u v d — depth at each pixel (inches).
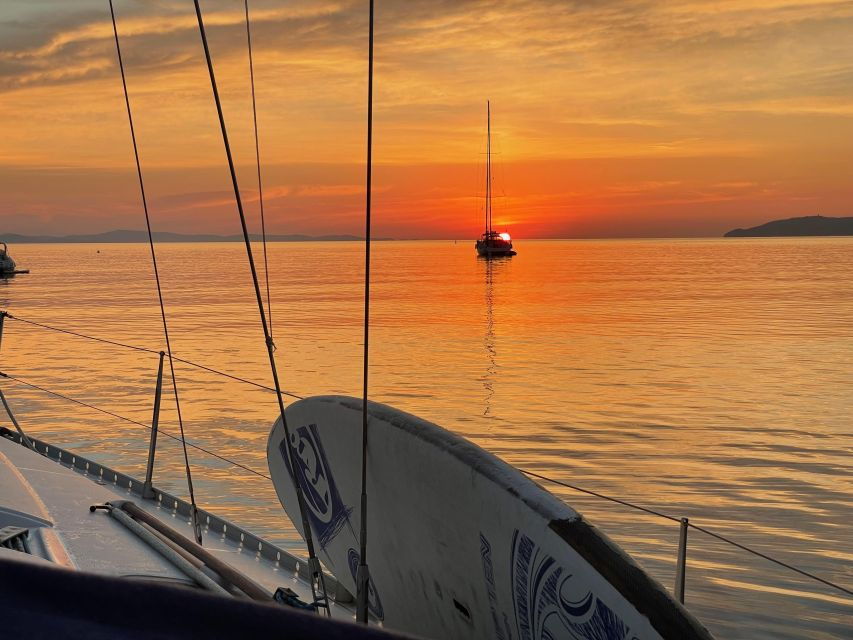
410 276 5423.2
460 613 90.4
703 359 1534.2
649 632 62.3
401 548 95.9
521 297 3339.1
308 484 111.3
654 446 820.0
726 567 436.8
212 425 858.1
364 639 28.6
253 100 116.3
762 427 919.7
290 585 154.3
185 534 183.8
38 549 138.0
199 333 2052.2
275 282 4790.8
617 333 1993.1
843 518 560.7
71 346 1716.3
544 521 70.6
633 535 492.7
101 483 225.0
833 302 2893.7
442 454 82.3
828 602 391.5
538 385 1243.8
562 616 70.4
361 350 1701.5
